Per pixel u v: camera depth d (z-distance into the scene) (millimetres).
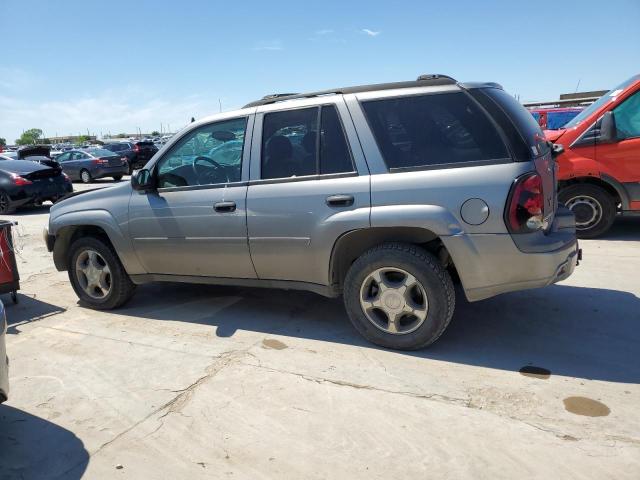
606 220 6871
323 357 3812
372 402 3174
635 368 3482
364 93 3832
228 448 2797
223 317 4758
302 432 2904
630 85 6520
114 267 4922
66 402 3355
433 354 3783
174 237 4477
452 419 2957
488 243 3416
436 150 3562
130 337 4391
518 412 3000
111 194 4832
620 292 4906
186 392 3400
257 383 3469
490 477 2473
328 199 3771
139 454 2785
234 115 4277
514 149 3414
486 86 3648
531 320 4348
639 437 2729
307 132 3943
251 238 4129
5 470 2701
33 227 10555
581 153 6691
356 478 2516
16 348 4254
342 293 4184
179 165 4492
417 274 3609
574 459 2574
